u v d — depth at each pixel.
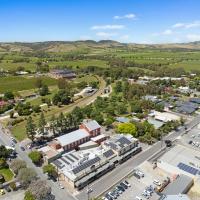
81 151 137.62
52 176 117.69
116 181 114.25
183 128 180.88
